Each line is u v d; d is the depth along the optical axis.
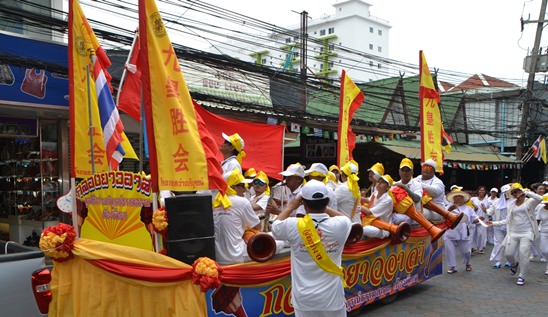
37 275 3.99
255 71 11.15
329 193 4.11
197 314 3.93
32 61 7.44
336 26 71.31
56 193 9.31
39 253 4.07
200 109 8.90
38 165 9.34
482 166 19.50
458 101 22.31
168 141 4.12
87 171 4.79
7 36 7.30
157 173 4.11
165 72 4.16
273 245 4.53
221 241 4.46
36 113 8.50
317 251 3.94
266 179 7.18
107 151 4.50
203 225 4.09
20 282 3.89
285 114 12.07
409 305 7.04
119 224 4.33
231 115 10.94
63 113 8.50
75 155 4.71
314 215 4.01
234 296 4.35
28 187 9.70
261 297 4.64
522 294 7.70
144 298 4.11
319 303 3.95
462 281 8.62
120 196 4.33
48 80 7.80
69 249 4.26
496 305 7.06
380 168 6.64
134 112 5.66
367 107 18.39
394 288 6.96
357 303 6.15
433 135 9.05
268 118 11.61
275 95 14.04
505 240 8.98
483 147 24.17
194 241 4.04
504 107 24.44
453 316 6.52
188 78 11.70
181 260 3.98
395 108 18.50
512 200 10.65
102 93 4.51
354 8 70.50
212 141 4.42
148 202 4.19
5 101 7.33
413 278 7.47
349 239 5.69
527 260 8.38
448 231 9.24
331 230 3.98
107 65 4.71
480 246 11.90
